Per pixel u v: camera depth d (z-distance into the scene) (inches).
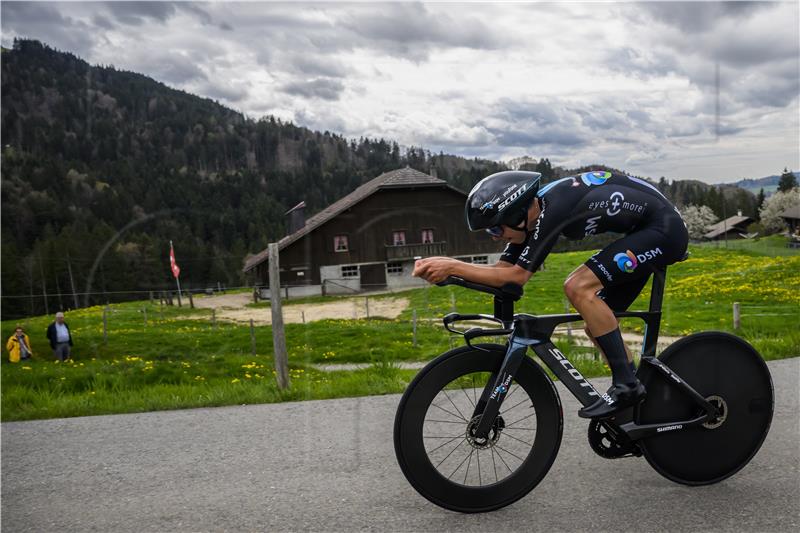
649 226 78.0
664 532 70.7
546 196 75.0
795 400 127.1
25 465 100.7
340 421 120.5
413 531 72.5
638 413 83.4
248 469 95.3
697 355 85.7
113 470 97.2
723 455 86.4
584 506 78.8
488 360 78.0
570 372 80.1
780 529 70.5
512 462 85.7
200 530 74.0
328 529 73.4
